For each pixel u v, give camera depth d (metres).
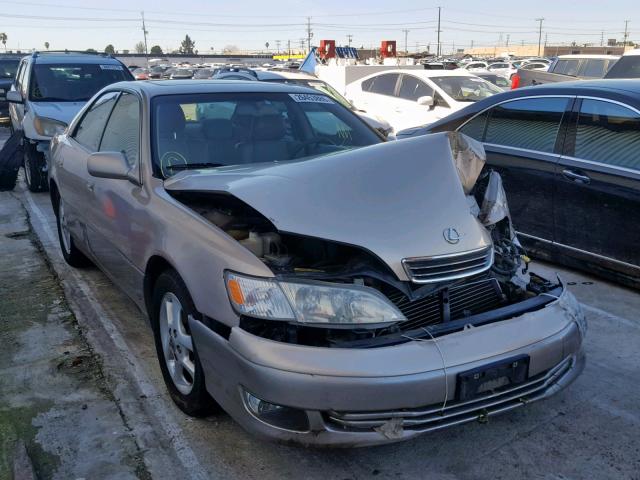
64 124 8.75
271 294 2.69
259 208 2.86
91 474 2.93
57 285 5.37
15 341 4.32
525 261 3.43
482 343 2.73
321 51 20.59
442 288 2.89
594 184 5.04
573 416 3.36
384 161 3.11
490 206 3.39
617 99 5.06
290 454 3.08
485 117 6.15
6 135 14.88
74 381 3.78
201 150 3.89
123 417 3.38
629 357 4.00
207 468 2.98
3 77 17.41
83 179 4.65
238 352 2.69
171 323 3.36
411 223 2.90
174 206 3.36
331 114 4.46
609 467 2.95
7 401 3.55
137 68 43.50
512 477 2.89
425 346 2.65
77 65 10.12
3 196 9.02
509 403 2.85
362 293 2.71
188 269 3.03
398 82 12.05
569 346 2.96
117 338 4.35
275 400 2.58
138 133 3.97
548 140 5.50
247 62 62.00
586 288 5.12
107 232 4.21
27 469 2.87
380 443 2.59
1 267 5.86
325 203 2.90
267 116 4.21
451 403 2.69
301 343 2.69
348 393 2.54
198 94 4.20
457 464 2.99
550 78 13.69
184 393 3.29
